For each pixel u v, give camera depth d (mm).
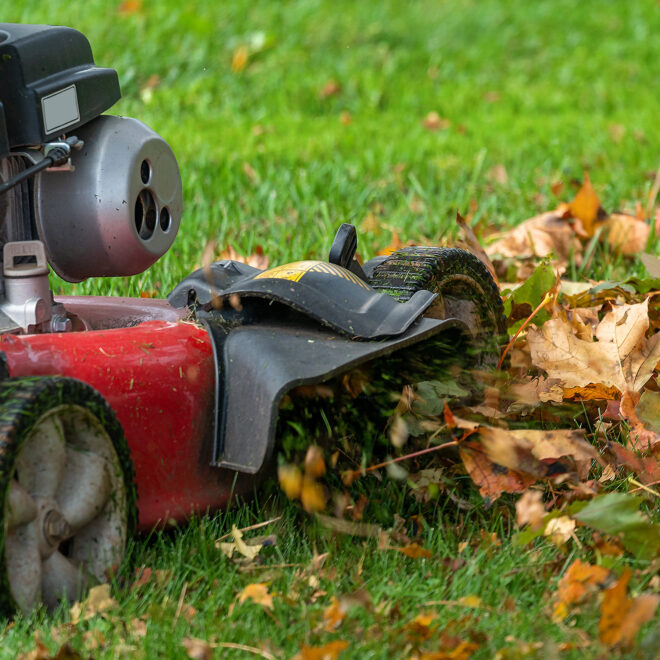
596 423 4254
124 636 2984
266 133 11891
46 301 3766
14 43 3625
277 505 3812
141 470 3408
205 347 3615
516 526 3559
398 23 19250
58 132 3715
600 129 12328
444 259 4312
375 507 3773
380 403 4074
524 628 3002
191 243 6969
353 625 3031
